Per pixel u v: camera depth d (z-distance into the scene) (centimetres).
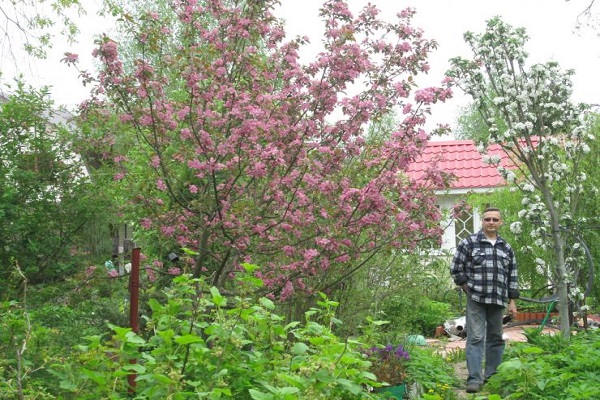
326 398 461
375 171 845
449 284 1673
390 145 832
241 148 831
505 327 1441
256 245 854
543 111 1046
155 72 888
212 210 852
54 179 1002
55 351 651
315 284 871
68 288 922
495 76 1059
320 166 805
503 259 905
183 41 899
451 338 1409
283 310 912
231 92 799
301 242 838
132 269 596
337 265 879
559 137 1195
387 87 871
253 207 818
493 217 914
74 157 1018
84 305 870
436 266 1191
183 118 837
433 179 853
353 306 959
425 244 966
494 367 916
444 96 821
